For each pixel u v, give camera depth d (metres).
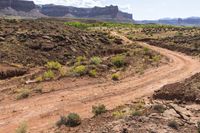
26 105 21.61
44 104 21.84
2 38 48.03
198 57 53.44
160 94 22.19
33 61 43.00
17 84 28.28
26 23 60.97
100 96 24.25
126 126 13.39
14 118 18.98
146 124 13.48
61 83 27.52
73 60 44.91
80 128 15.62
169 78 32.25
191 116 15.49
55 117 19.16
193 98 19.69
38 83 27.48
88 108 21.09
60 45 51.78
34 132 16.36
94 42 61.72
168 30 111.81
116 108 20.23
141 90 26.52
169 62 44.16
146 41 88.75
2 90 25.84
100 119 16.88
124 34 104.62
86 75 30.33
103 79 29.92
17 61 41.06
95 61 35.62
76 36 60.09
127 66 36.81
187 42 72.50
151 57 45.03
